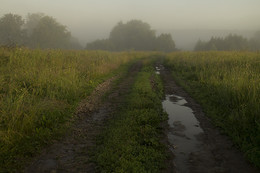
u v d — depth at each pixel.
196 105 8.67
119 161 4.30
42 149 4.95
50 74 9.41
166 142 5.46
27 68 9.91
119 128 5.96
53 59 12.44
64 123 6.33
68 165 4.39
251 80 8.23
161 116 7.15
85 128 6.24
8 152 4.42
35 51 12.92
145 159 4.49
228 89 8.33
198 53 24.86
